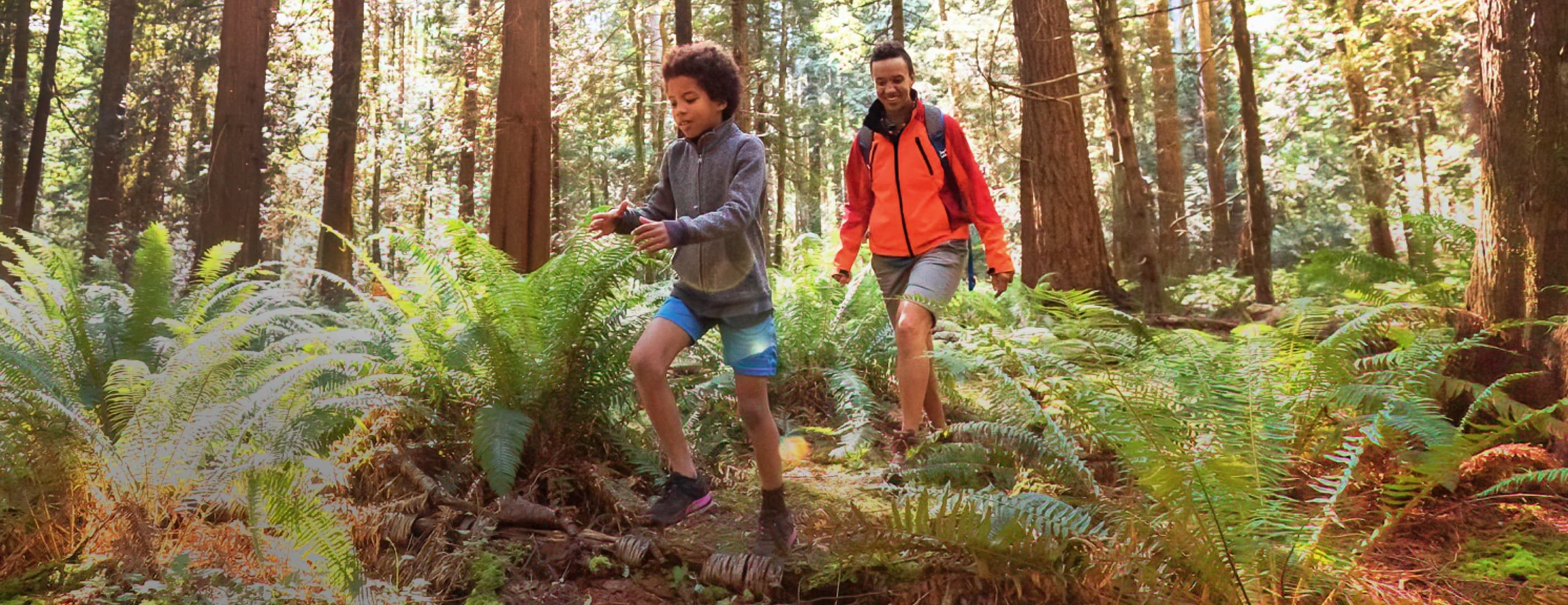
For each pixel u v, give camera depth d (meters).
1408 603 2.35
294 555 2.32
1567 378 3.52
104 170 15.41
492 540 3.00
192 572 2.28
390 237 3.65
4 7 17.41
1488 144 3.85
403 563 2.80
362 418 3.20
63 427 2.64
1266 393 2.69
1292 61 15.96
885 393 5.15
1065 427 3.45
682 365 4.72
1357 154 15.64
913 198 3.73
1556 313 3.60
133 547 2.34
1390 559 2.73
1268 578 2.41
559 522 3.08
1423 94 16.34
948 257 3.69
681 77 2.82
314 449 2.93
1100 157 20.84
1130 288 11.58
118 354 3.36
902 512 3.15
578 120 18.42
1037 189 8.79
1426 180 17.53
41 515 2.57
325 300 6.59
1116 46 9.86
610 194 24.48
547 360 3.44
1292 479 2.87
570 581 2.86
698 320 2.89
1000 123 21.20
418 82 21.58
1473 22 12.81
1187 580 2.42
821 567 2.71
